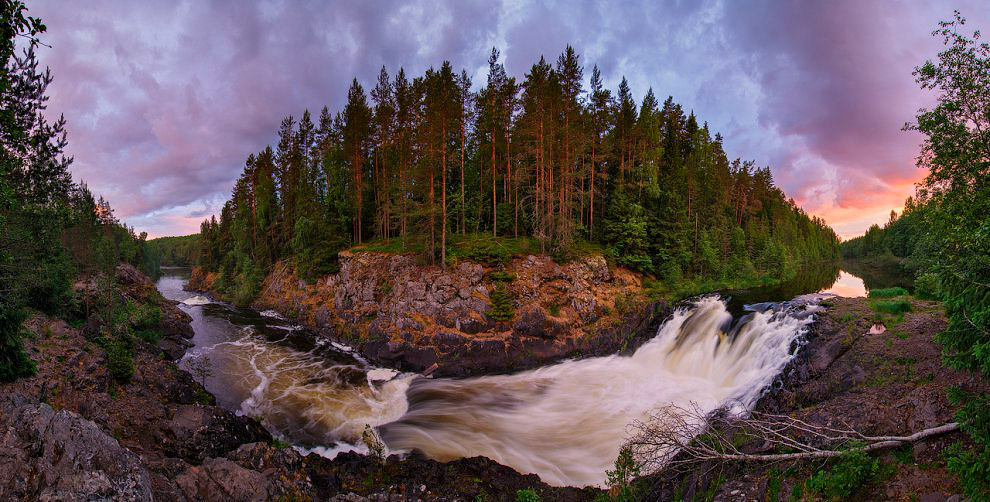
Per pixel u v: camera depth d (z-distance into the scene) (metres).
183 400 19.41
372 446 16.08
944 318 14.43
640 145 45.53
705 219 52.31
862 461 8.45
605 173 46.38
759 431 11.30
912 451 8.47
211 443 14.16
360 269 36.84
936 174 10.47
